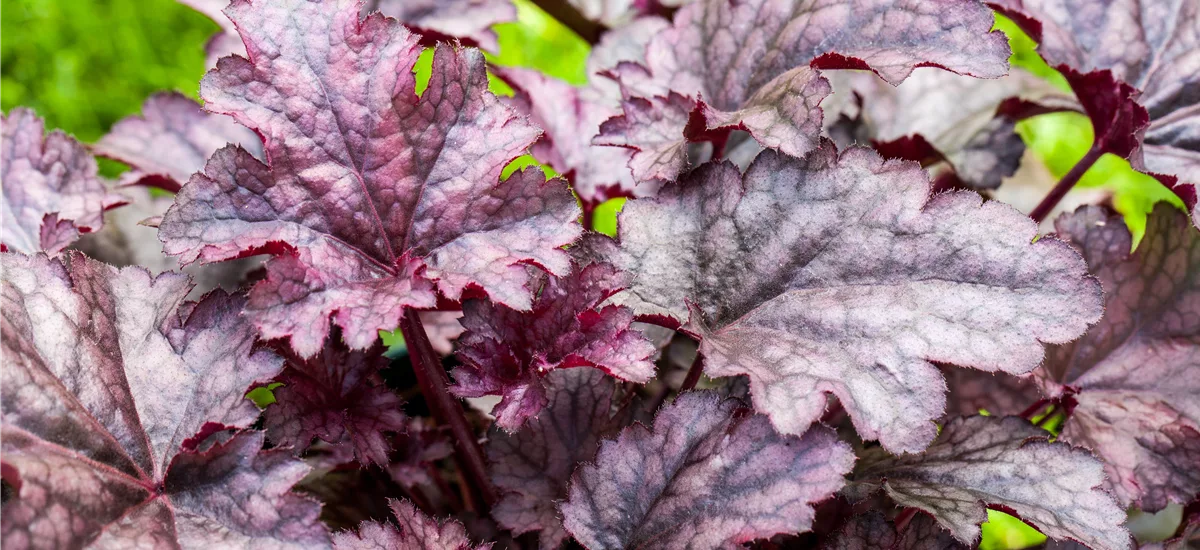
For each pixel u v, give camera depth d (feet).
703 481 1.73
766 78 1.90
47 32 2.87
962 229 1.75
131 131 2.13
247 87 1.75
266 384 1.73
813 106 1.77
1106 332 1.96
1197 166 1.97
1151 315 1.95
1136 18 2.02
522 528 1.82
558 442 1.86
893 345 1.73
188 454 1.70
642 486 1.76
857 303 1.76
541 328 1.77
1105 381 1.95
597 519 1.75
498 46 2.09
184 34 3.04
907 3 1.82
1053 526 1.73
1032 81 2.20
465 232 1.78
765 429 1.73
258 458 1.69
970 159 2.14
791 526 1.68
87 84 2.82
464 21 2.09
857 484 1.84
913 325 1.74
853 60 1.82
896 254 1.77
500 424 1.73
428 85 1.77
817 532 1.84
